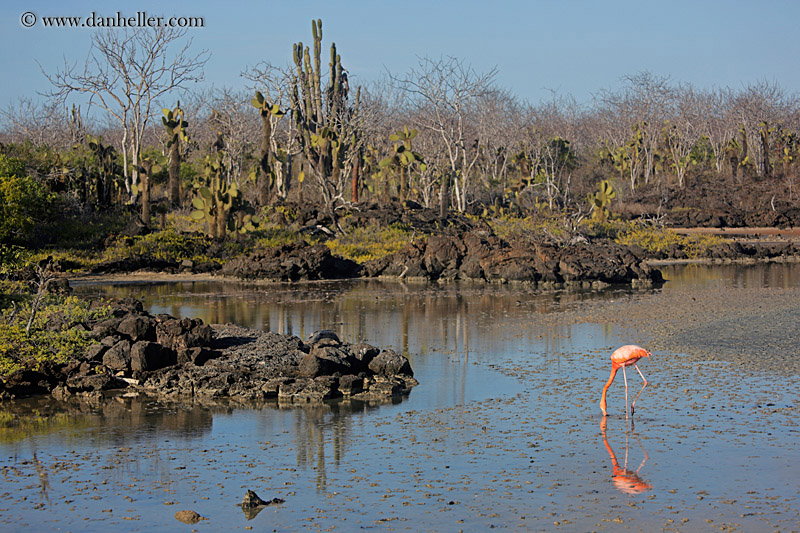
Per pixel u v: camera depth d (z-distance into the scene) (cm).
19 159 3919
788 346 1591
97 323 1570
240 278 3209
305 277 3219
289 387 1262
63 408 1214
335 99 5297
